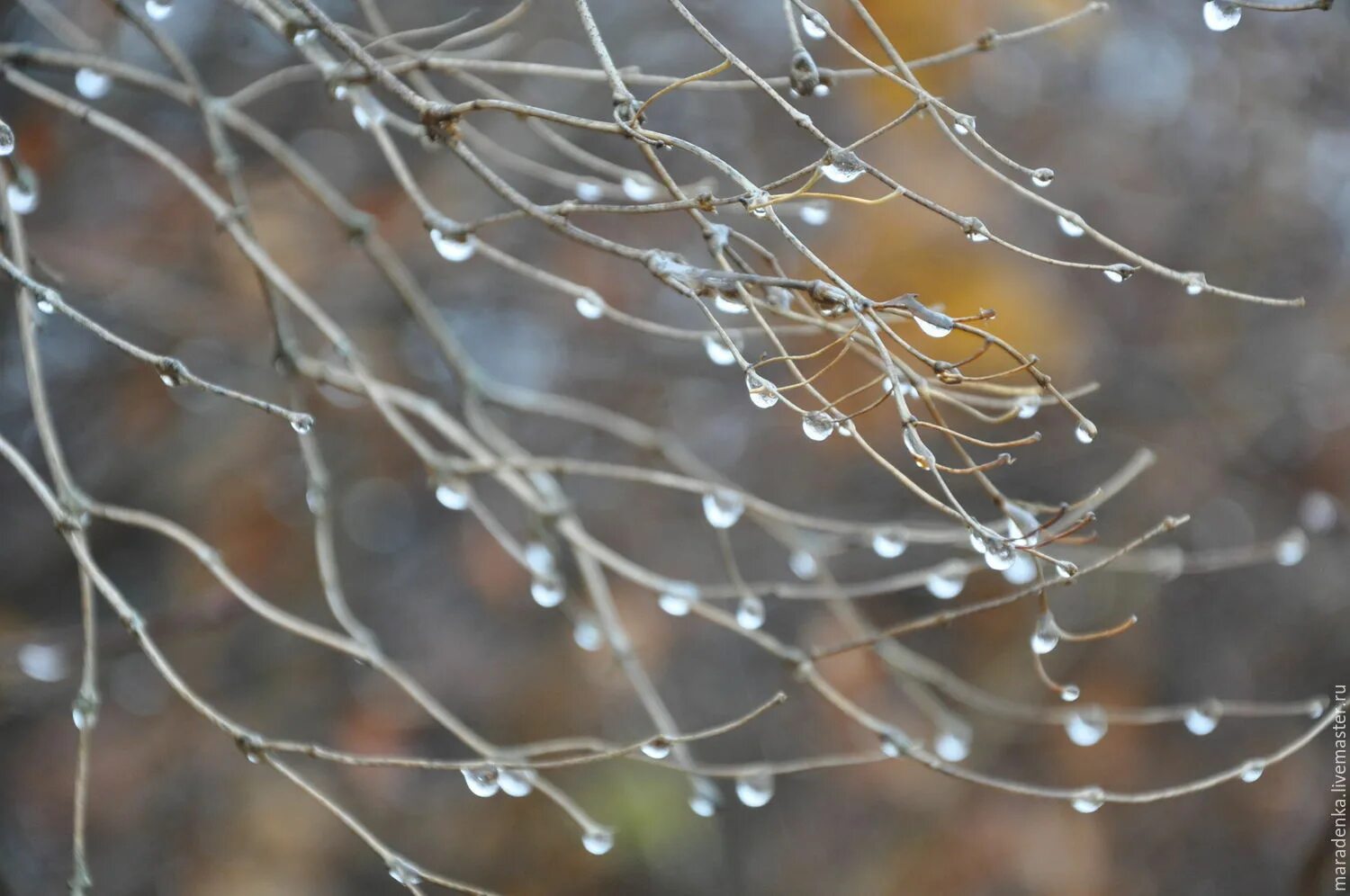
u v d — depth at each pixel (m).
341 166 0.93
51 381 0.91
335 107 0.92
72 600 0.92
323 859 0.90
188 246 0.88
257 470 0.92
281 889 0.87
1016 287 0.85
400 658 0.99
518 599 0.98
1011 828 0.96
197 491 0.91
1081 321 0.98
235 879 0.87
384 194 0.91
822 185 0.86
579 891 0.93
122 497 0.92
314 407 0.92
